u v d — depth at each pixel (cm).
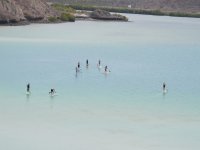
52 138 6581
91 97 8781
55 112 7694
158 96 9100
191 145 6519
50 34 19650
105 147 6359
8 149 6184
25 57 13100
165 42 19638
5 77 10238
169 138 6744
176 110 8100
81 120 7344
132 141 6588
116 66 12506
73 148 6288
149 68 12425
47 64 12144
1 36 17675
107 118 7488
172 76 11344
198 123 7406
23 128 6900
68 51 14850
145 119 7525
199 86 10194
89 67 12069
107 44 17588
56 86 9575
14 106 7950
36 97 8600
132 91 9456
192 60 14288
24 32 19638
